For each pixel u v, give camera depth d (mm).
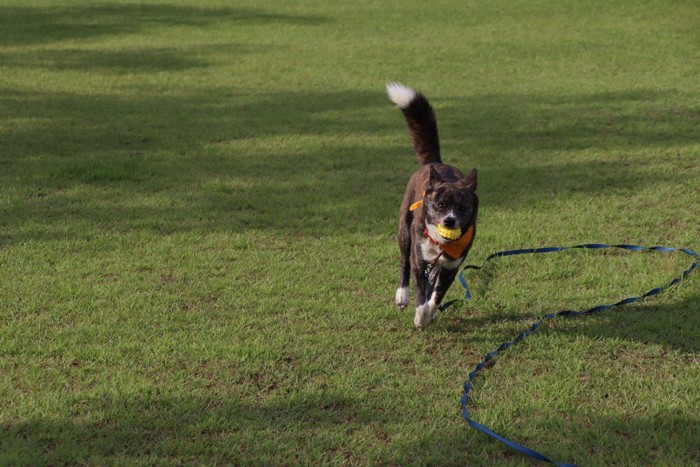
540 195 9898
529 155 11789
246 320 6594
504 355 6074
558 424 5121
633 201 9703
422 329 6516
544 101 15281
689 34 22516
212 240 8383
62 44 21203
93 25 24531
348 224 8914
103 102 14836
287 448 4840
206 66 18547
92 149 11766
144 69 18062
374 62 19203
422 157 7500
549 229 8797
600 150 11992
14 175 10336
